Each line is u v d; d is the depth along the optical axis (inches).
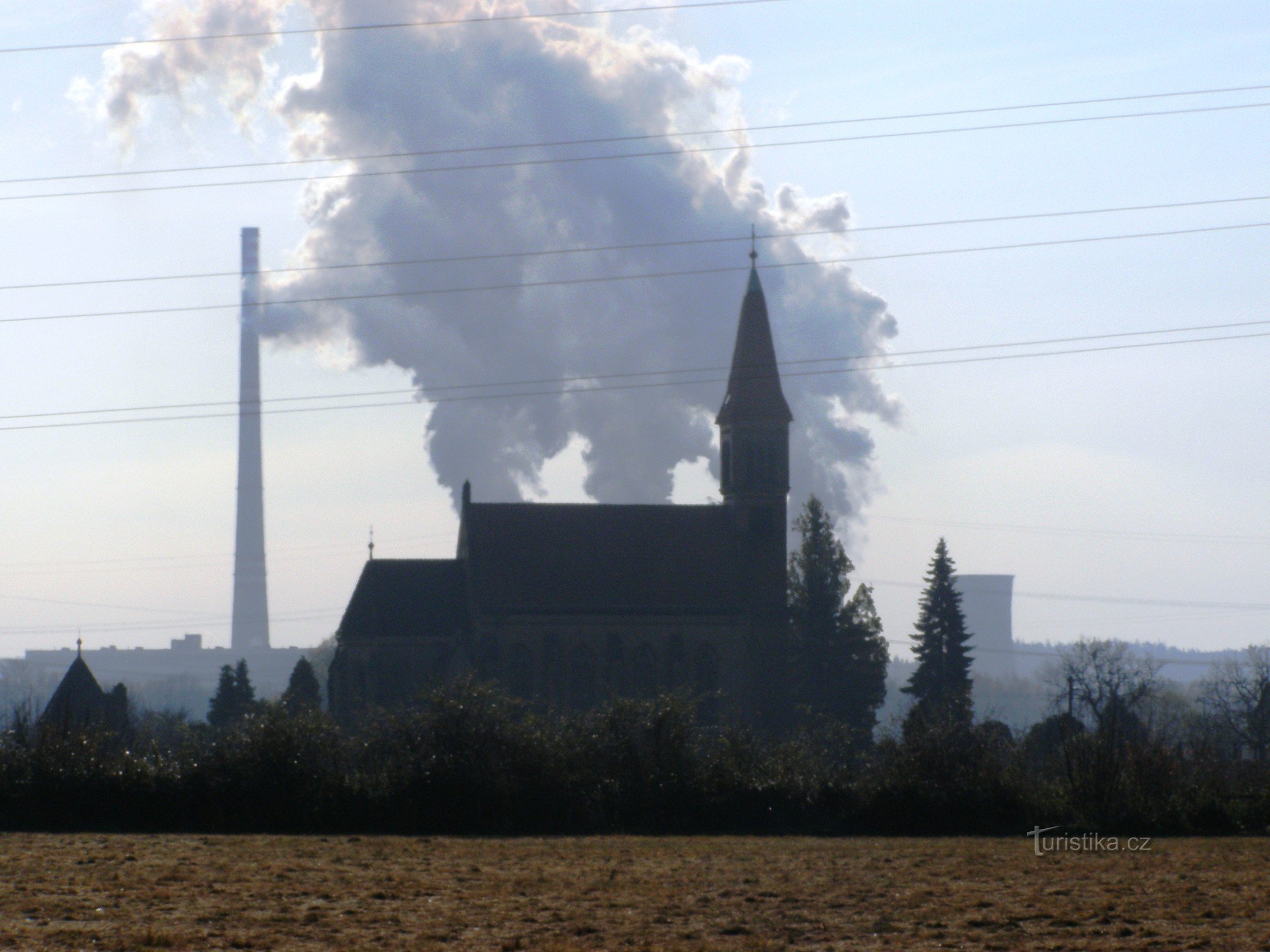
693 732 4298.7
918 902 2438.5
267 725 4042.8
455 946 2001.7
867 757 4399.6
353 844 3390.7
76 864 2807.6
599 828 4047.7
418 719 4133.9
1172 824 3922.2
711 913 2322.8
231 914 2233.0
